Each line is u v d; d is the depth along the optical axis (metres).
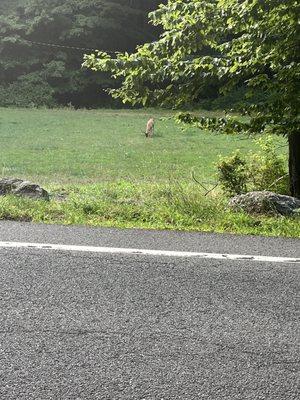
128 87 9.54
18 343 3.38
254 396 2.86
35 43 61.34
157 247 5.45
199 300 4.10
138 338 3.47
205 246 5.53
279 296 4.21
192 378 3.01
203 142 28.73
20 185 8.39
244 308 3.98
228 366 3.15
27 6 62.22
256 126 9.09
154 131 34.44
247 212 7.34
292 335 3.57
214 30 8.98
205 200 8.01
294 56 8.70
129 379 3.00
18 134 31.55
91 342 3.41
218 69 8.81
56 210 7.16
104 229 6.21
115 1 64.12
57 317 3.77
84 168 18.06
